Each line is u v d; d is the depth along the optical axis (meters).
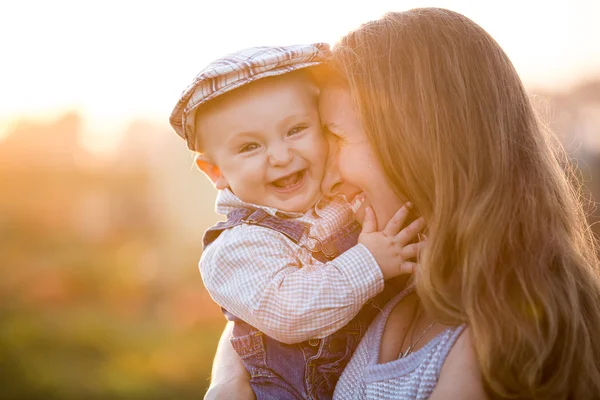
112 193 33.91
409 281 2.12
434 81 1.89
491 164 1.83
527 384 1.66
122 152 34.84
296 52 2.11
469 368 1.72
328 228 2.18
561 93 15.18
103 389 10.95
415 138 1.88
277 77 2.16
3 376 11.24
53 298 19.09
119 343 14.16
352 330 2.14
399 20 2.03
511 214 1.79
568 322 1.71
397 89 1.91
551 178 1.92
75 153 34.78
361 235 2.06
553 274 1.75
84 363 12.53
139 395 10.70
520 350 1.66
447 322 1.81
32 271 22.03
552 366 1.70
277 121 2.14
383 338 1.99
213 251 2.22
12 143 34.03
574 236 1.96
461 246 1.79
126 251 28.33
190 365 12.52
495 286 1.72
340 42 2.10
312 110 2.18
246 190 2.21
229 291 2.14
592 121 14.88
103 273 21.73
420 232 2.06
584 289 1.85
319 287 2.00
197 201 31.98
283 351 2.15
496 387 1.67
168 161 33.53
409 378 1.83
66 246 30.12
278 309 2.03
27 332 14.16
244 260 2.14
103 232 32.56
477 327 1.69
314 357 2.11
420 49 1.93
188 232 31.47
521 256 1.75
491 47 1.97
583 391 1.71
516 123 1.93
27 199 32.50
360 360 1.99
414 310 2.04
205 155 2.31
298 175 2.20
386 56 1.95
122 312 18.02
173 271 22.72
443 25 1.97
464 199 1.81
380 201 2.03
